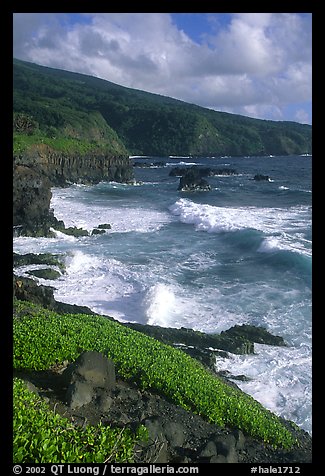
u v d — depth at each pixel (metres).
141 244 34.44
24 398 9.02
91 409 10.26
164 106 195.12
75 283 25.58
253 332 18.52
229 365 16.36
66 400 10.31
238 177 91.31
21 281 20.25
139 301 22.66
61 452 7.49
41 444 7.38
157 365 12.84
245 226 37.00
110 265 28.58
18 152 66.31
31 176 37.91
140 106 185.38
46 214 38.66
